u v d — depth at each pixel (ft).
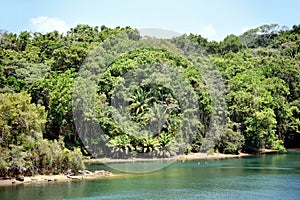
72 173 166.09
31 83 264.11
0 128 155.43
